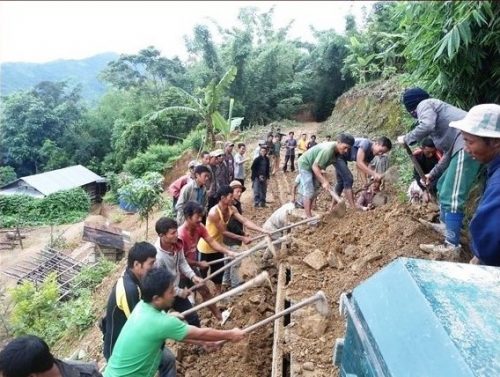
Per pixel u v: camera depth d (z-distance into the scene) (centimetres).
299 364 308
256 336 430
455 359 114
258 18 3147
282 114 2934
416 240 406
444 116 363
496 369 110
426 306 135
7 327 833
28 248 1878
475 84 458
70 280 1138
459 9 387
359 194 695
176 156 2350
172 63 3353
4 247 1905
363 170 605
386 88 1359
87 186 2738
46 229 2123
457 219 368
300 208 612
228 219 518
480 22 386
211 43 2705
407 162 732
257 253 607
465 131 233
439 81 452
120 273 940
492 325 126
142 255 305
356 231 477
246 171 1472
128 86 3566
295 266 442
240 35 2733
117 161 2784
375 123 1306
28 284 920
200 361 407
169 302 267
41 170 3516
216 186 800
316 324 345
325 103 2992
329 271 425
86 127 3578
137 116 3231
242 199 1109
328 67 2847
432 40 437
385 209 495
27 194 2400
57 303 900
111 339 319
